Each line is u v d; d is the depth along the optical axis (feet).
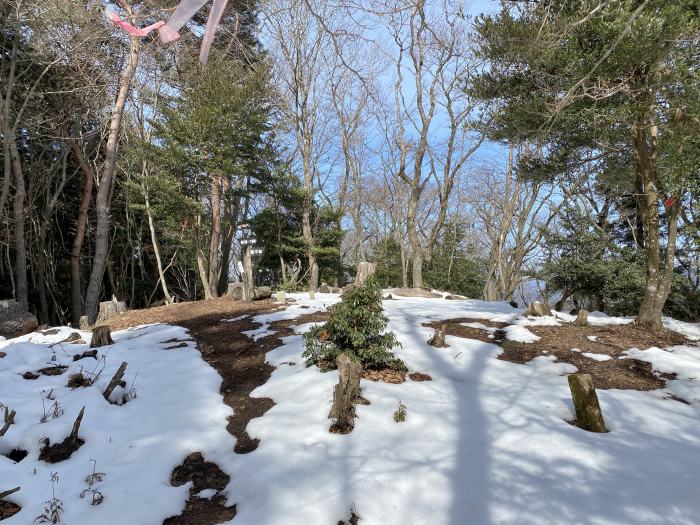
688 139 20.97
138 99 63.00
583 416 14.92
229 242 63.36
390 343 19.29
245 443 14.89
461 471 12.17
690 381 19.27
